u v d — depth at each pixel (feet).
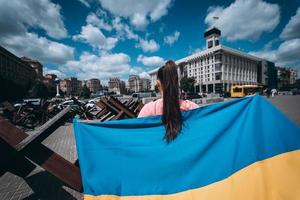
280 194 6.65
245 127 7.43
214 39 382.63
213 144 7.18
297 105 65.46
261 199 6.62
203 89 365.20
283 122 7.45
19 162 9.17
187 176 6.92
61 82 574.56
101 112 35.68
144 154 7.22
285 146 7.22
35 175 15.30
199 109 7.39
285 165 7.00
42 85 285.84
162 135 7.24
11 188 13.51
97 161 7.34
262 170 6.95
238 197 6.63
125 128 7.55
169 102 6.57
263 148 7.20
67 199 12.01
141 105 32.55
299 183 6.78
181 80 300.40
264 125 7.43
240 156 7.11
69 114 9.58
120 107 24.57
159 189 6.89
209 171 6.93
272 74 445.78
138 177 7.08
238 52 359.25
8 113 39.65
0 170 8.36
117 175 7.17
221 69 329.72
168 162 7.06
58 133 34.76
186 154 7.05
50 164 8.46
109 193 7.03
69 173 8.63
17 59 330.54
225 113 7.55
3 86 201.26
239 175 6.89
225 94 198.29
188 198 6.71
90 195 7.06
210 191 6.72
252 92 149.59
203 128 7.27
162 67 6.66
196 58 374.63
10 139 8.21
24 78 366.63
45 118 42.96
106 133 7.57
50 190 13.08
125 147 7.38
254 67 407.23
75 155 21.07
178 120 6.67
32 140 8.18
